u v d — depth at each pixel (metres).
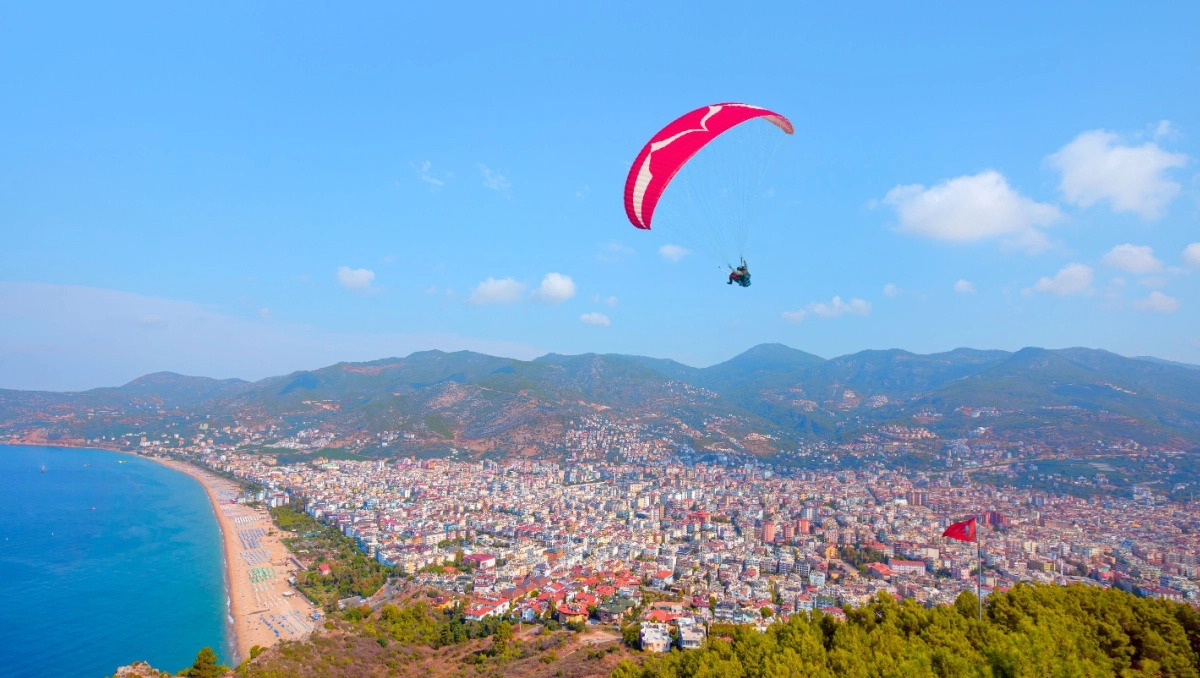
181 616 145.50
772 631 67.56
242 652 126.00
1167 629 58.31
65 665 120.06
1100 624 59.34
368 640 110.75
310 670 96.19
